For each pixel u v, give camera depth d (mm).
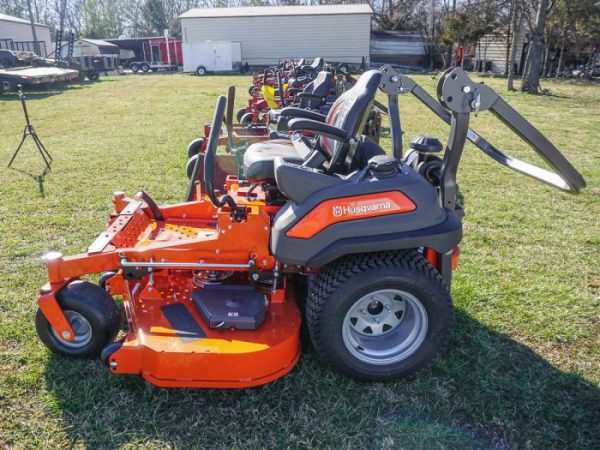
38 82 18547
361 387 2818
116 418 2580
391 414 2637
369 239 2637
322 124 2822
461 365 3008
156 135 9664
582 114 13688
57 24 63500
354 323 2838
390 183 2668
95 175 6734
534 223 5273
